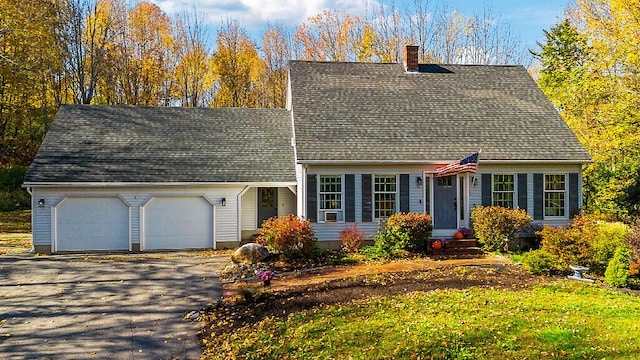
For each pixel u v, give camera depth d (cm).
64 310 1134
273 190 2275
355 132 1988
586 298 1095
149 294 1270
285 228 1692
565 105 2991
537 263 1365
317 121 2022
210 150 2198
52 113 3800
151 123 2345
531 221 1906
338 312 1020
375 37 4431
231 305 1149
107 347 910
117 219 1994
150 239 2012
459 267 1489
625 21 2428
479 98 2241
